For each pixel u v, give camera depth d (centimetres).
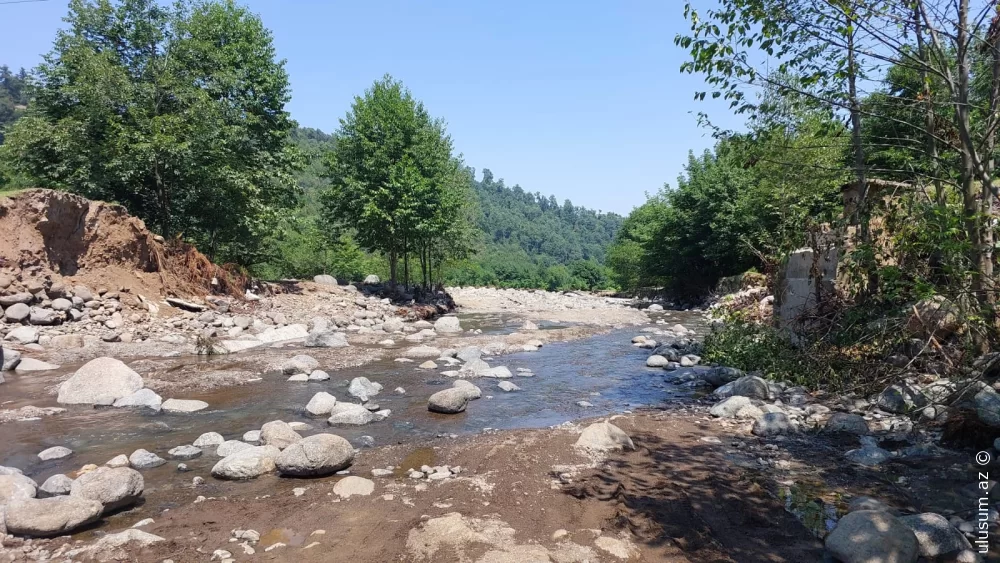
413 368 1258
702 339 1741
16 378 1058
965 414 669
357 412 839
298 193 2753
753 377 946
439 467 630
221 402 939
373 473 618
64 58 1945
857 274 882
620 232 5641
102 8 2080
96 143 1978
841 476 595
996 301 712
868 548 408
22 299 1377
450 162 3241
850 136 940
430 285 3491
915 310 814
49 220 1509
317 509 512
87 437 743
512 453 664
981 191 770
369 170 2816
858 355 939
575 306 3697
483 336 1820
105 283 1595
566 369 1302
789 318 1183
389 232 2827
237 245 2638
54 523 457
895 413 763
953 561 420
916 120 889
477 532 460
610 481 581
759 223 2397
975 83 791
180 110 2098
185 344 1464
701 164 3484
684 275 3622
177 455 675
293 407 913
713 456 663
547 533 466
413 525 476
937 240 714
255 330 1739
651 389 1085
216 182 2203
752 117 875
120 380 945
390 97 2903
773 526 486
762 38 795
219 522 490
